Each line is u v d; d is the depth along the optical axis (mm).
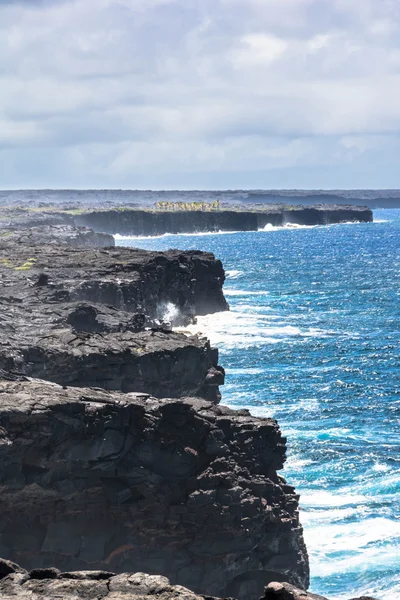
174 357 79250
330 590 61625
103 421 56531
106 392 60875
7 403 54812
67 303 104250
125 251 175625
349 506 74312
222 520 57250
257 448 60750
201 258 176375
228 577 58031
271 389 114312
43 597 24359
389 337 154000
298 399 109250
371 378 121062
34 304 108125
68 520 57469
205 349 85688
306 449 88250
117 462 57375
